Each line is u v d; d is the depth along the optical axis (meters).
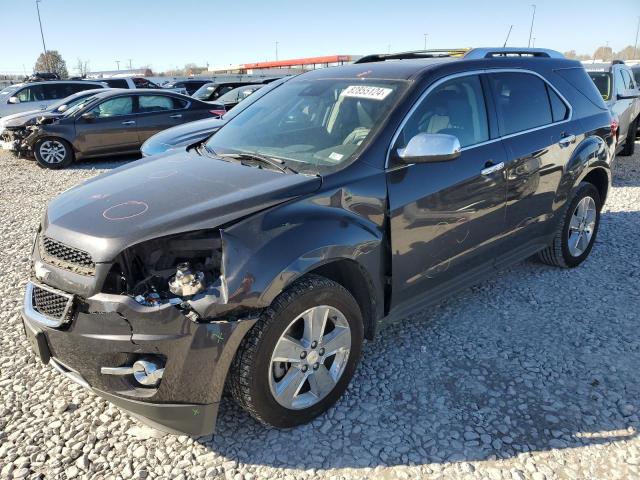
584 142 4.46
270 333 2.46
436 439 2.70
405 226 3.06
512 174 3.72
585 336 3.67
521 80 4.04
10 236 6.13
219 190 2.71
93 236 2.42
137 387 2.40
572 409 2.92
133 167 3.41
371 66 3.77
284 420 2.68
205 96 15.67
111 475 2.50
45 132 10.74
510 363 3.36
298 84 3.97
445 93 3.44
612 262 4.98
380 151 3.00
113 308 2.30
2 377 3.28
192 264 2.45
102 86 17.48
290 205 2.62
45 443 2.70
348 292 2.79
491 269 3.88
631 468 2.51
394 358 3.42
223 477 2.48
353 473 2.49
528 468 2.51
